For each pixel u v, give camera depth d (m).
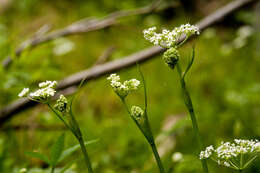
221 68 1.98
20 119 1.46
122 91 0.70
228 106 1.53
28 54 1.27
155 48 1.34
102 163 1.20
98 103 1.77
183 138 1.31
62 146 0.80
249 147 0.73
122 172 1.20
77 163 1.08
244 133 1.15
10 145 1.27
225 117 1.33
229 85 1.75
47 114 1.27
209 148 0.71
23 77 1.20
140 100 1.79
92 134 0.97
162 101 1.72
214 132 1.30
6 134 1.28
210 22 1.44
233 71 1.95
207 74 1.88
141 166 1.20
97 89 1.81
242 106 1.46
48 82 0.73
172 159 0.98
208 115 1.41
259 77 1.92
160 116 1.57
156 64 1.96
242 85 1.79
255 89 1.55
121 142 1.29
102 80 1.84
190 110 0.71
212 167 1.08
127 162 1.22
